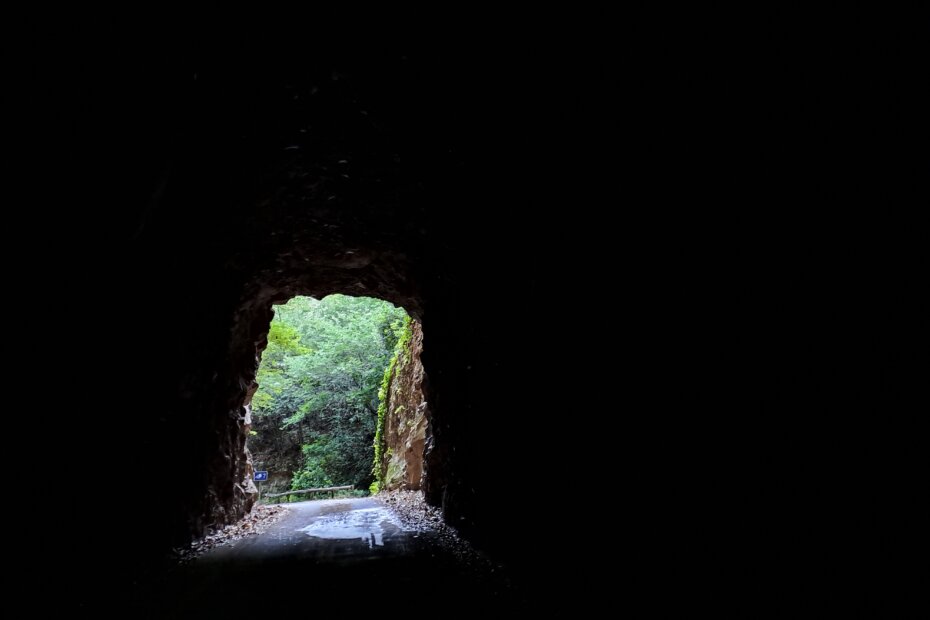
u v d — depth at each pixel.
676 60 2.94
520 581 5.54
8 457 4.10
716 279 2.82
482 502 7.44
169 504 7.80
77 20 3.38
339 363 27.34
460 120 5.13
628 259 3.72
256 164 6.44
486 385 7.28
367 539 8.66
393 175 6.87
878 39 1.92
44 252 4.27
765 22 2.38
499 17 3.87
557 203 4.64
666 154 3.20
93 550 5.50
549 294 5.05
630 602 3.58
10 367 4.09
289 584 5.72
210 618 4.60
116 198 4.88
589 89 3.71
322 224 8.97
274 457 28.67
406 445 17.11
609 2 3.14
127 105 4.23
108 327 5.76
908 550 1.78
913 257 1.81
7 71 3.23
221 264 8.87
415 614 4.57
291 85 5.12
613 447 3.90
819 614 2.11
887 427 1.88
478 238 6.68
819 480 2.15
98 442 5.71
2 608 3.91
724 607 2.68
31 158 3.73
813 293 2.21
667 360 3.27
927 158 1.76
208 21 4.10
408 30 4.37
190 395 8.59
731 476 2.67
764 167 2.47
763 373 2.48
